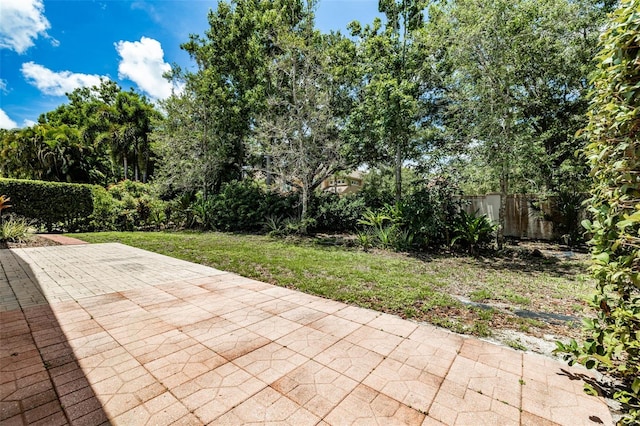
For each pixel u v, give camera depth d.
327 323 3.12
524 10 6.54
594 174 2.13
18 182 10.65
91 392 1.95
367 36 10.85
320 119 10.18
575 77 8.77
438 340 2.76
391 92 7.95
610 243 1.98
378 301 3.81
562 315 3.47
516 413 1.81
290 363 2.34
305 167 10.38
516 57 7.10
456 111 8.31
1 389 1.96
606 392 2.03
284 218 11.85
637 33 1.64
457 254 7.38
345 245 8.77
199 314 3.34
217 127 13.29
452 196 8.22
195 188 14.02
